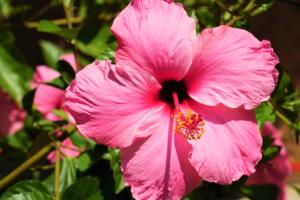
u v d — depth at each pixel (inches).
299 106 17.7
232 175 14.8
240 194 20.2
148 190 15.2
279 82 17.4
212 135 15.1
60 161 17.8
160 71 15.2
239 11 17.8
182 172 15.2
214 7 18.1
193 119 15.0
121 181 16.5
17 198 16.6
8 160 18.9
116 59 14.9
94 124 14.8
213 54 14.9
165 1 14.8
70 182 17.3
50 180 17.7
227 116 15.1
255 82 14.6
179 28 14.8
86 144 19.1
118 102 14.9
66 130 17.9
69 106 14.8
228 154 14.8
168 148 15.3
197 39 14.9
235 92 14.8
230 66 14.8
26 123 20.1
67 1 19.4
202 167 14.9
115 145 15.1
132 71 14.9
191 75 15.3
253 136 14.8
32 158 17.7
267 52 14.5
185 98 15.9
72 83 14.7
